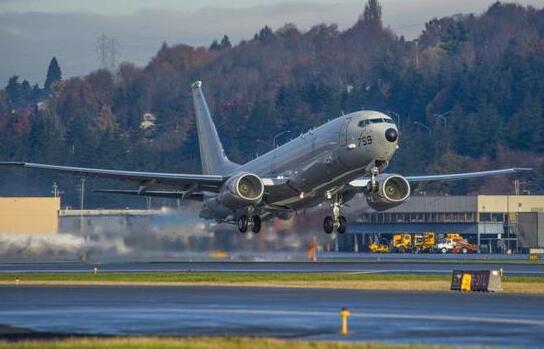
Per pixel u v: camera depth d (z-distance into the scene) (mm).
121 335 145875
